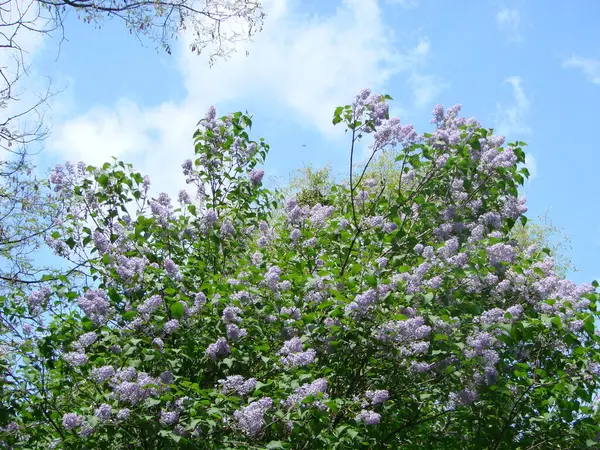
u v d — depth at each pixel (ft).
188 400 18.20
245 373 21.62
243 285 21.02
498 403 22.79
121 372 18.29
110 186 24.53
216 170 27.35
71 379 20.39
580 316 21.36
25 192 30.25
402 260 24.72
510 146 28.02
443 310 21.54
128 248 23.11
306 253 25.35
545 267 23.98
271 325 21.75
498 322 21.04
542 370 21.75
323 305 20.85
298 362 18.56
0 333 21.07
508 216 27.35
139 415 17.99
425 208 26.63
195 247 25.22
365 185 29.25
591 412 22.02
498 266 23.18
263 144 28.17
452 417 23.59
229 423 17.95
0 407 19.45
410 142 25.48
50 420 19.65
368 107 24.90
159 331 20.59
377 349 20.92
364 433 21.71
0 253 28.81
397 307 20.93
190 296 22.16
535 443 22.93
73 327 20.67
